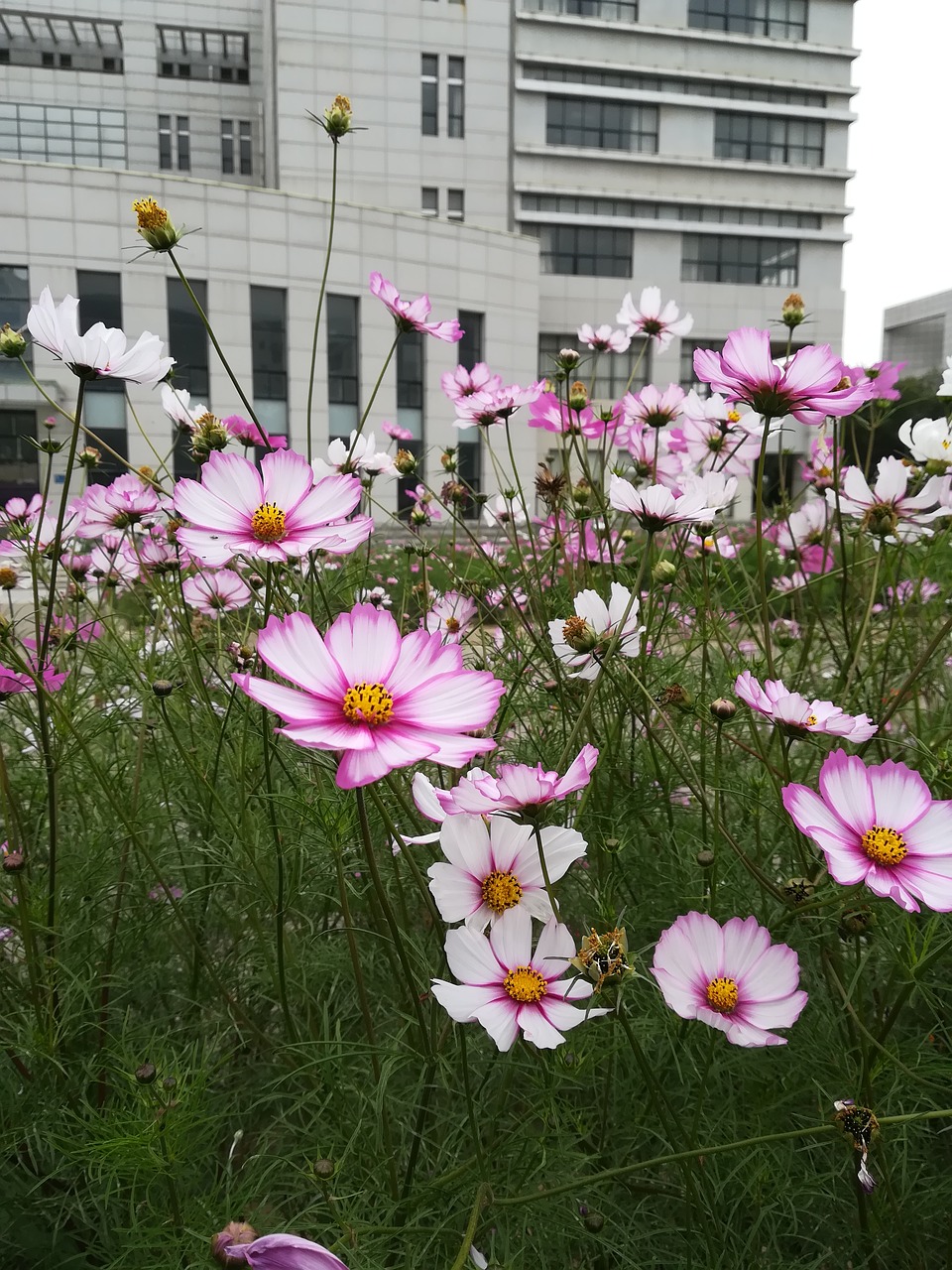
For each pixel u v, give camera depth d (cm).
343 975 138
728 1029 85
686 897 127
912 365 2775
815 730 108
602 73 2572
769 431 113
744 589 204
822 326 2709
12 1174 112
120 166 2572
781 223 2712
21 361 123
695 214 2648
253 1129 131
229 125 2614
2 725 149
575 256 2578
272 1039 139
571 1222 101
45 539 179
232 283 1875
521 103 2508
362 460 218
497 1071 118
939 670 188
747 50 2689
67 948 132
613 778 151
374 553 230
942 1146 125
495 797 89
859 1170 81
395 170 2367
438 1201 100
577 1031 104
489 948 89
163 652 193
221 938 167
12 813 127
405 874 139
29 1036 115
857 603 191
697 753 169
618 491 119
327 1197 92
